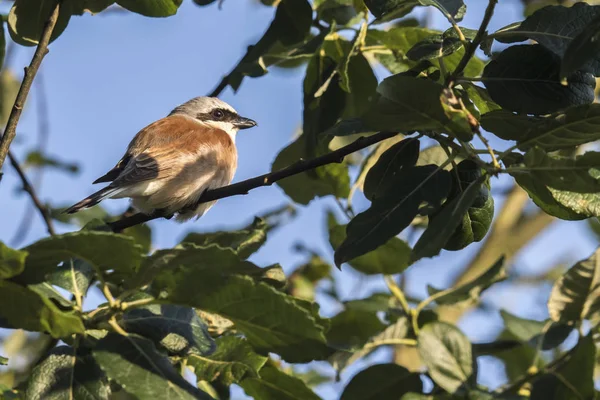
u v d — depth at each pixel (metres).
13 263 5.23
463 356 7.52
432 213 6.99
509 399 7.61
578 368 7.27
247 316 5.89
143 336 6.29
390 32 10.05
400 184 6.59
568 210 6.61
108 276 6.06
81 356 6.23
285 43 9.67
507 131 6.75
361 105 10.48
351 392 8.15
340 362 8.91
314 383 11.53
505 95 6.73
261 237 7.68
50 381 6.08
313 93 10.14
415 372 8.16
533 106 6.71
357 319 10.24
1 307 5.73
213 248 5.64
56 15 8.34
